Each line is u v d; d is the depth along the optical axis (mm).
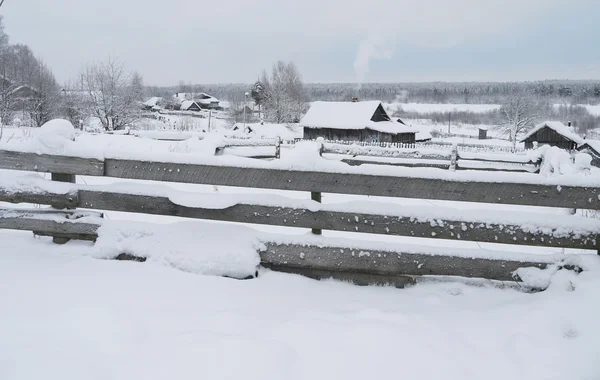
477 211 3889
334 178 4023
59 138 4387
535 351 2828
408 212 3941
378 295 3850
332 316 3334
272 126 53438
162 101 100188
